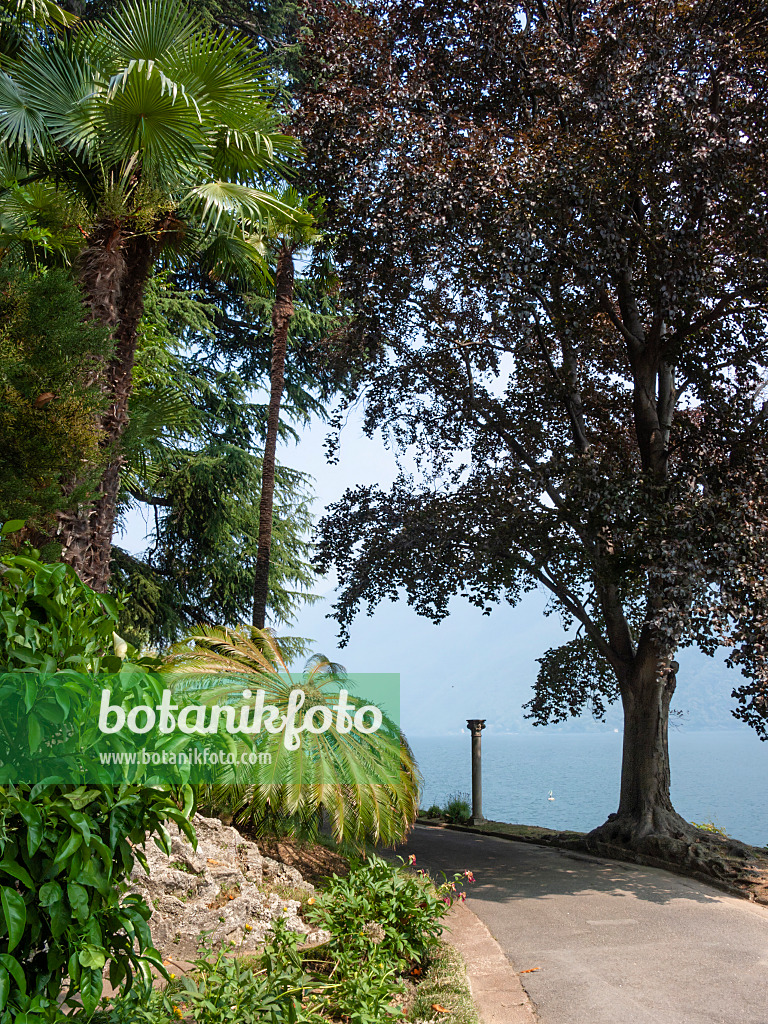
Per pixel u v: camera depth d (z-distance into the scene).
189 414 17.70
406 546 12.88
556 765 187.38
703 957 6.39
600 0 12.82
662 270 11.26
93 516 7.68
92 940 2.61
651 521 10.34
